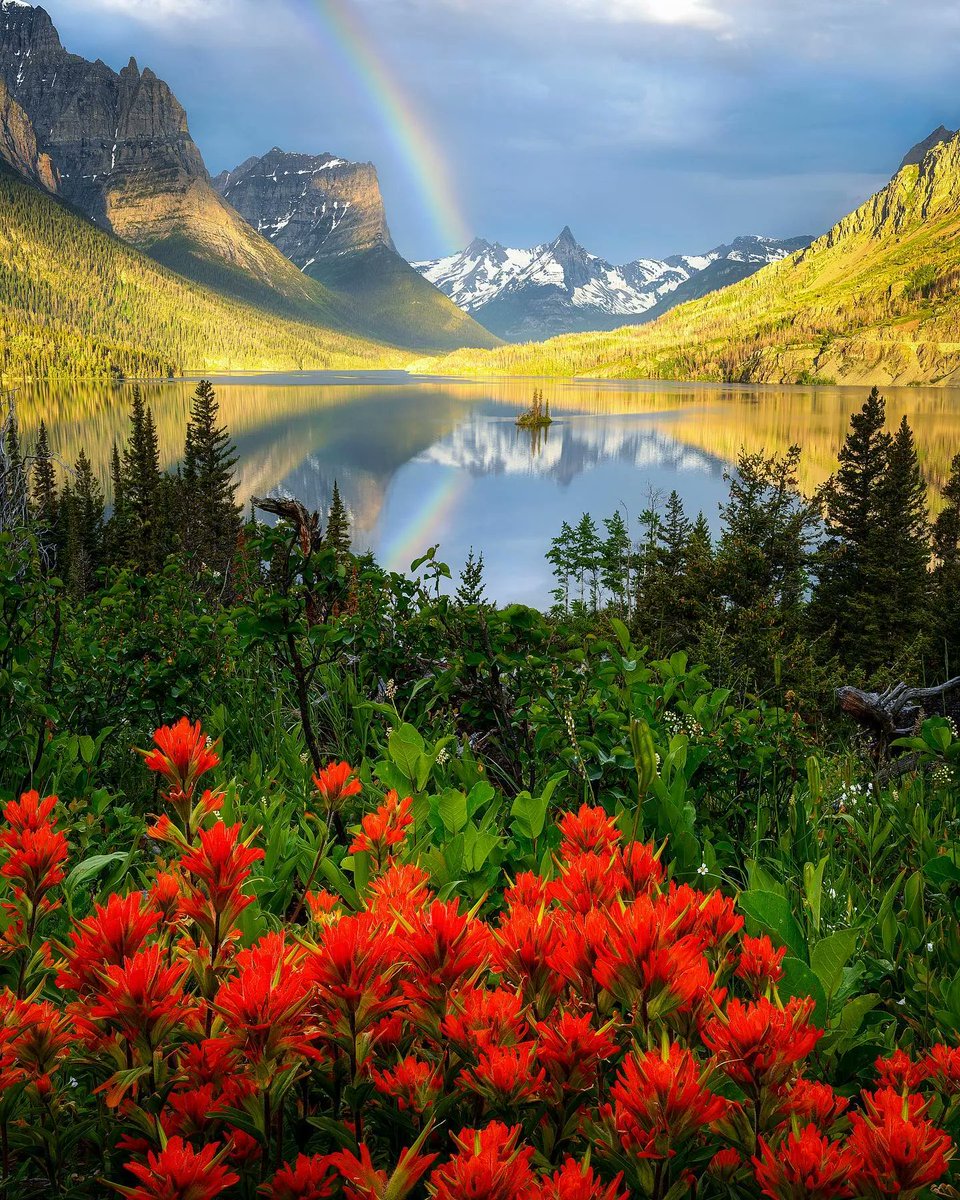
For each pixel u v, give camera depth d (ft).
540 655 12.65
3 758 10.91
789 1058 2.76
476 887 6.10
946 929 6.11
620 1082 2.79
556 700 11.26
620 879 3.80
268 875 6.55
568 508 395.34
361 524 374.02
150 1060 3.08
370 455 573.74
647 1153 2.59
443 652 12.87
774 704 12.73
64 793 10.10
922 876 6.60
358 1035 3.06
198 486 205.87
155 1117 3.06
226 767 10.26
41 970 4.10
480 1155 2.33
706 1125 2.89
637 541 92.07
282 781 10.82
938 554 148.36
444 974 3.05
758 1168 2.53
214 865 3.36
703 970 3.00
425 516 386.93
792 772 10.81
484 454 572.10
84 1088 4.19
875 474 115.96
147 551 177.47
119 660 14.47
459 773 9.35
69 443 568.41
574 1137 3.13
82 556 163.73
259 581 15.37
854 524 115.34
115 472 242.58
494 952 3.31
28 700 11.12
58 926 5.78
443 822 7.03
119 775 12.32
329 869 5.82
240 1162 3.09
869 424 116.37
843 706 20.88
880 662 102.12
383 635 13.85
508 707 12.56
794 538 76.28
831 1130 2.89
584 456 554.05
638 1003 2.90
